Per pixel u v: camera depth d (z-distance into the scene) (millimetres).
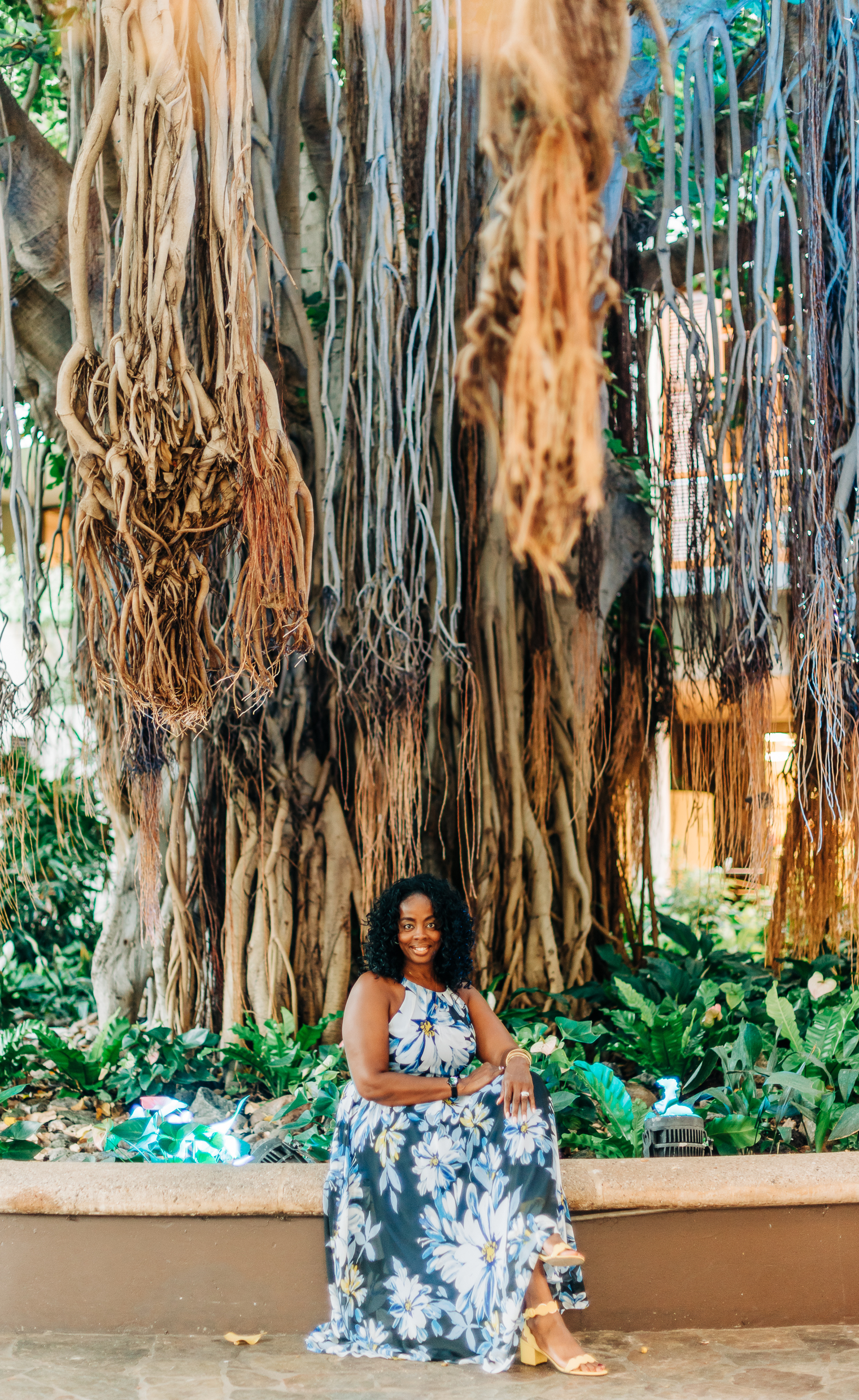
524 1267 2686
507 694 5086
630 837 5820
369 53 3678
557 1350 2719
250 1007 4734
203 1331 2980
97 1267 2986
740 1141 3459
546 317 1428
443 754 5031
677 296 4832
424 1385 2672
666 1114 3424
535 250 1425
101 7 2953
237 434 2951
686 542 5062
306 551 3217
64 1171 3047
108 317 3154
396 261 3971
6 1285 2986
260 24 4527
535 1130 2824
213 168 2896
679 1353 2852
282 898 4738
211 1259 2984
